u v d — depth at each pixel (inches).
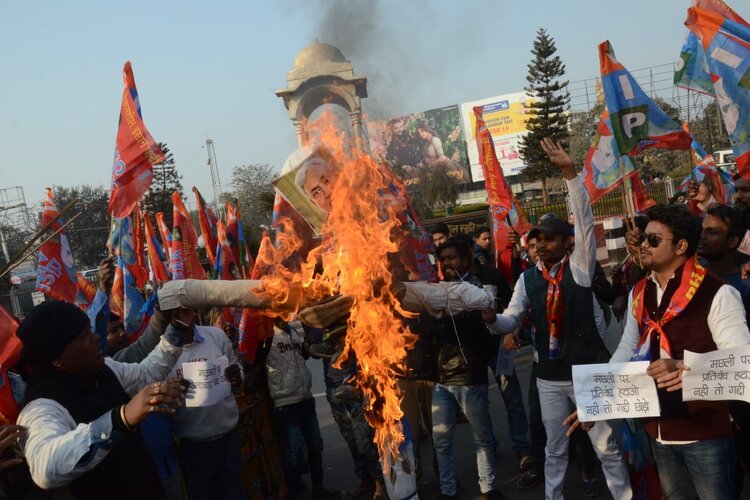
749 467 134.6
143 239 245.6
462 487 209.0
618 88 228.5
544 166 1768.0
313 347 150.0
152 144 197.9
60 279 190.7
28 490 116.5
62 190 1753.2
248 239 415.2
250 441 199.2
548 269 174.7
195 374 149.2
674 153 1508.4
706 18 217.2
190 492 159.5
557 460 170.9
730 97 213.5
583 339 167.5
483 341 189.6
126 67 199.3
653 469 160.7
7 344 130.7
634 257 199.0
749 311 154.5
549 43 1756.9
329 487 225.3
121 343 188.4
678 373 117.6
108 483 111.3
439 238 324.2
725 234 167.2
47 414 105.6
